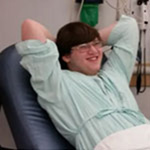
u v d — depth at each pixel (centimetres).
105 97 142
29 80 148
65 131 135
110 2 208
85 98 138
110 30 170
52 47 138
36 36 141
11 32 210
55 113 136
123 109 142
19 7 207
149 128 135
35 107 142
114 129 132
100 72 159
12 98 140
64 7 208
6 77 144
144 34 210
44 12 209
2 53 154
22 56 139
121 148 124
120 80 157
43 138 134
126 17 175
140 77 213
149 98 224
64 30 150
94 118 133
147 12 209
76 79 143
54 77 135
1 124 203
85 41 146
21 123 135
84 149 129
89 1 197
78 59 149
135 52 168
